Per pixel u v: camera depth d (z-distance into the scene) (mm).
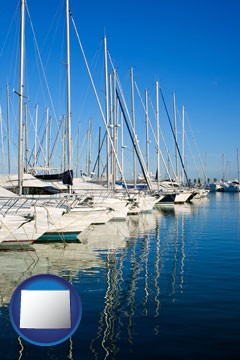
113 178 35906
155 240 23188
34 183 25641
